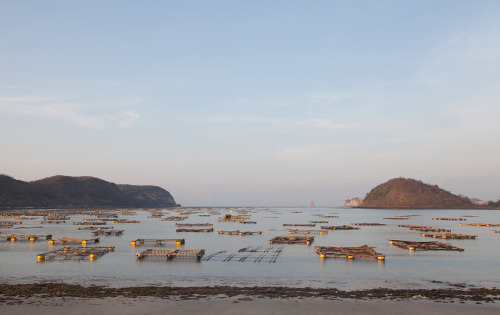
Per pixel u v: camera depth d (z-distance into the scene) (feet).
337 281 123.03
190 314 85.97
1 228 321.73
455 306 93.40
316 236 275.39
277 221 485.56
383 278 127.95
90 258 160.35
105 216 533.14
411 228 350.02
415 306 93.25
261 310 89.20
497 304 95.14
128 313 86.33
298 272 136.67
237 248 198.59
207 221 470.80
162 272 134.72
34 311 86.58
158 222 433.07
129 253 176.55
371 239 254.47
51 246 200.64
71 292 103.19
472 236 261.65
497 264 155.12
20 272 133.49
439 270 142.10
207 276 129.18
